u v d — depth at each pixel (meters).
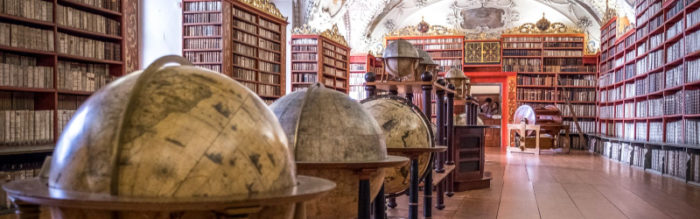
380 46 24.64
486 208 6.85
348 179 2.72
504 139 23.47
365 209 2.64
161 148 1.50
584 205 7.16
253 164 1.61
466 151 8.58
